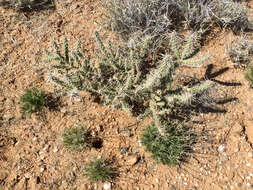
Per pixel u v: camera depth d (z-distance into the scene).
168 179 0.86
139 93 0.90
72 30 1.16
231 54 1.10
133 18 1.12
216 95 1.01
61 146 0.91
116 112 0.97
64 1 1.25
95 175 0.84
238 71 1.07
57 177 0.86
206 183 0.86
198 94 0.99
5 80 1.04
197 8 1.13
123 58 0.98
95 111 0.98
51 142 0.92
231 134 0.94
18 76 1.05
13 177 0.86
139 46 1.06
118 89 0.91
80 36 1.14
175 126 0.93
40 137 0.93
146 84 0.84
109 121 0.95
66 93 0.94
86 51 1.09
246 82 1.05
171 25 1.16
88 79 0.96
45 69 1.06
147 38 0.94
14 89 1.03
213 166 0.89
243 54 1.09
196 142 0.92
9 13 1.20
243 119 0.98
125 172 0.87
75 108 0.98
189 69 1.06
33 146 0.92
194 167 0.88
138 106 0.97
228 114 0.98
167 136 0.88
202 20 1.15
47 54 0.91
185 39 1.09
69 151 0.90
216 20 1.17
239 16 1.16
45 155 0.90
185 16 1.15
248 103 1.01
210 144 0.92
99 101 0.99
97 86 0.97
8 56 1.10
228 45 1.12
